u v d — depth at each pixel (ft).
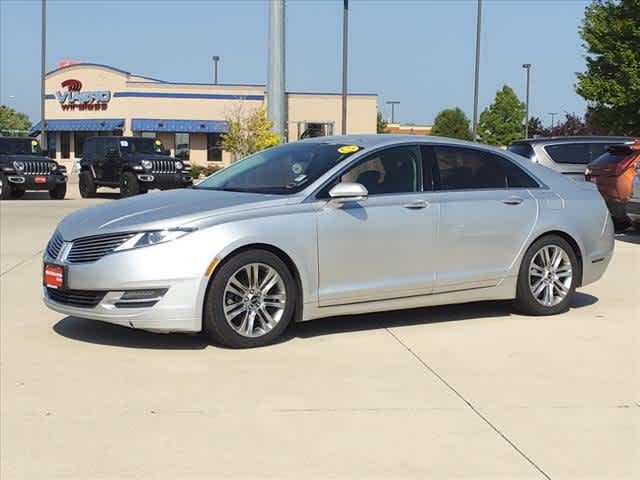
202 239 19.63
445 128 253.65
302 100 164.76
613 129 95.96
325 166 22.00
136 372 18.39
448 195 23.08
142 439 14.47
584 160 52.80
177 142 169.58
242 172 23.67
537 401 16.63
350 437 14.61
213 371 18.49
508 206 23.88
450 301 23.27
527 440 14.55
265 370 18.61
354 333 22.29
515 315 24.82
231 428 15.01
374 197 21.99
